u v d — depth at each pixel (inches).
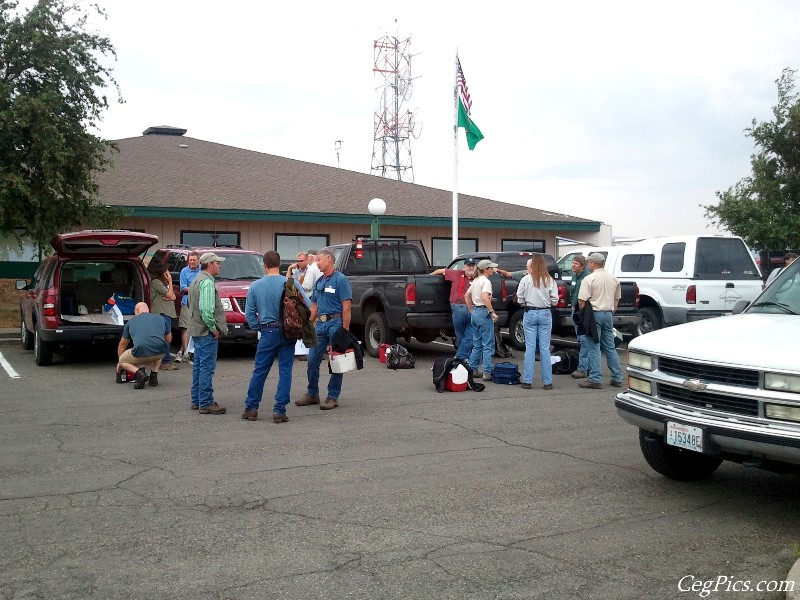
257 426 336.8
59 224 701.3
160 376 481.7
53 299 507.2
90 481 252.4
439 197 1037.8
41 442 307.0
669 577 179.0
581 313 444.1
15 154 661.9
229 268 588.7
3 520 215.3
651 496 239.8
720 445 209.9
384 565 184.2
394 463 274.8
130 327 437.1
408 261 619.5
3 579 176.4
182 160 1007.6
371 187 1033.5
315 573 179.5
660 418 225.8
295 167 1075.9
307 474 260.1
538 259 435.2
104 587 171.9
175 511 222.5
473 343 475.8
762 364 203.3
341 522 213.6
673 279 608.1
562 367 495.5
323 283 378.9
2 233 741.9
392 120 1774.1
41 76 684.1
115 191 842.8
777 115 928.3
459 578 177.0
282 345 342.0
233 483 249.6
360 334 612.7
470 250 999.0
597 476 260.5
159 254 626.5
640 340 245.9
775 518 220.2
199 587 171.9
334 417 356.8
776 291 265.6
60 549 194.1
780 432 197.2
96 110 713.0
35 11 668.1
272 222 894.4
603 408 380.2
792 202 940.0
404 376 486.0
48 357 524.1
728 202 944.3
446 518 217.5
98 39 706.2
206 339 362.0
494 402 396.5
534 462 277.1
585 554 192.2
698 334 235.6
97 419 352.2
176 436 316.8
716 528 211.8
